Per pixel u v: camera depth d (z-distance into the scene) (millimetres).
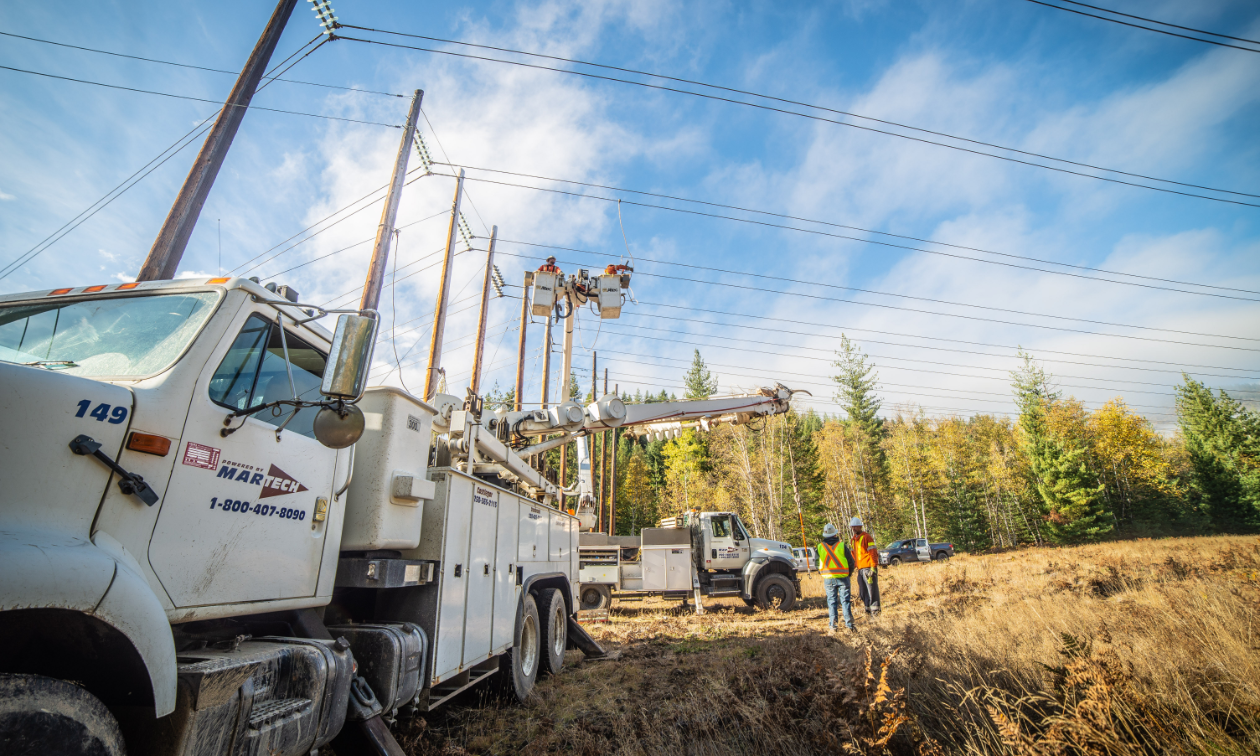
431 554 4301
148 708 2102
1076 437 53312
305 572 3348
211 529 2703
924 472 52406
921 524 50281
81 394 2209
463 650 4590
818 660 5086
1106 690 3359
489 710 5562
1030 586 11781
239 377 2963
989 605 8859
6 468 1935
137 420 2393
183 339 2762
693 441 50219
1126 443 52594
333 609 4008
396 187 10914
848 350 62125
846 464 51094
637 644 9828
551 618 7074
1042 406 59344
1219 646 4480
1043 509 49156
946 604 10383
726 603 17594
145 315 2926
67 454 2117
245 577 2887
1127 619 5922
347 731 3383
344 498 3766
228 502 2812
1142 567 13625
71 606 1831
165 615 2162
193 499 2617
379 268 10336
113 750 1896
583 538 16031
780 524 43031
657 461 60406
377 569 3701
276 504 3145
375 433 4004
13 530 1871
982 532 51500
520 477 7191
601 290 10180
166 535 2467
